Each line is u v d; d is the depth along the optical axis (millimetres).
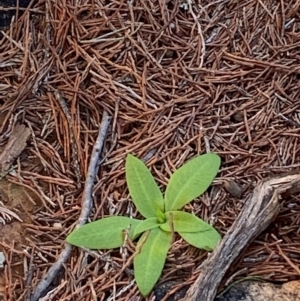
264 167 296
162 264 254
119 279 261
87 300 257
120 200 287
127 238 265
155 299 252
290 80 325
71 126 308
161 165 303
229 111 316
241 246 250
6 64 332
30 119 319
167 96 322
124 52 332
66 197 294
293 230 273
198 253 267
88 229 265
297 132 307
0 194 293
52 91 324
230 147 305
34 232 282
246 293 253
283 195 259
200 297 241
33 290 260
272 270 260
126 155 302
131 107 318
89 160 301
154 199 278
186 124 312
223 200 286
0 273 269
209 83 322
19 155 306
